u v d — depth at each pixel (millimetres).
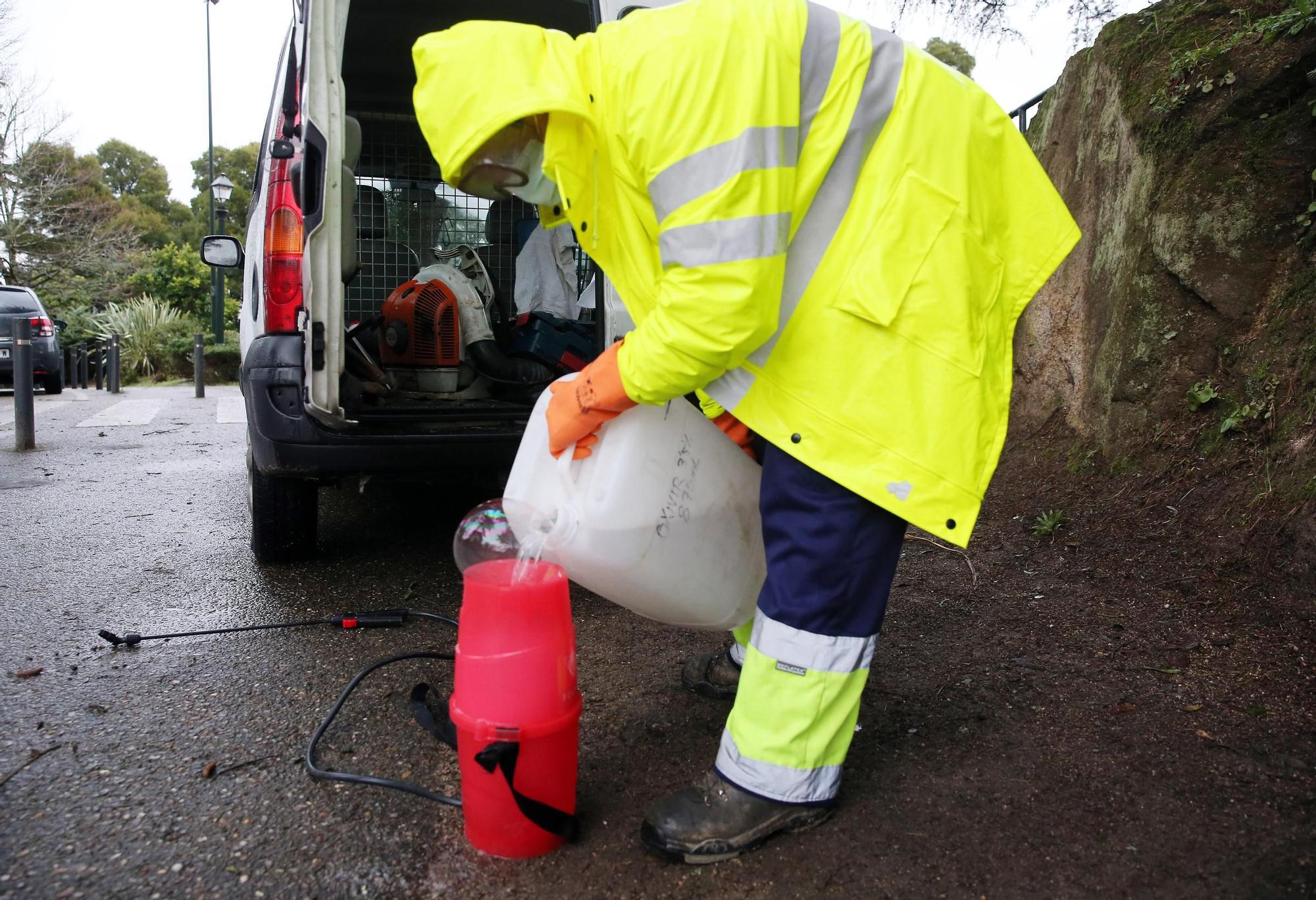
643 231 1622
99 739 2170
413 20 4242
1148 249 3533
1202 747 1976
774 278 1466
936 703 2275
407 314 3793
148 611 3141
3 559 3842
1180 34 3703
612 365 1608
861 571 1617
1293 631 2371
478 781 1633
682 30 1465
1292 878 1544
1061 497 3658
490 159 1614
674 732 2170
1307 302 2975
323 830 1779
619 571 1722
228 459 6719
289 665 2635
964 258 1599
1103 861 1616
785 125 1481
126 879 1630
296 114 2943
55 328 13836
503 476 3230
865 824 1754
